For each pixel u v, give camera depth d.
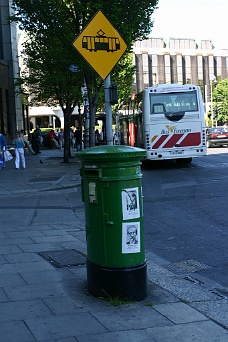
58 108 50.28
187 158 21.77
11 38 29.77
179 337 4.10
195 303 5.01
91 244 5.09
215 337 4.11
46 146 41.56
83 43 10.87
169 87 19.73
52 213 11.02
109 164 4.87
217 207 10.47
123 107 29.02
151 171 19.20
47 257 6.77
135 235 4.98
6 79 28.92
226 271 6.29
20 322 4.38
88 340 4.01
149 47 95.62
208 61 100.81
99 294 5.02
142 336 4.11
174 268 6.50
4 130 28.22
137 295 4.98
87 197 5.09
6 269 6.14
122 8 17.89
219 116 75.44
